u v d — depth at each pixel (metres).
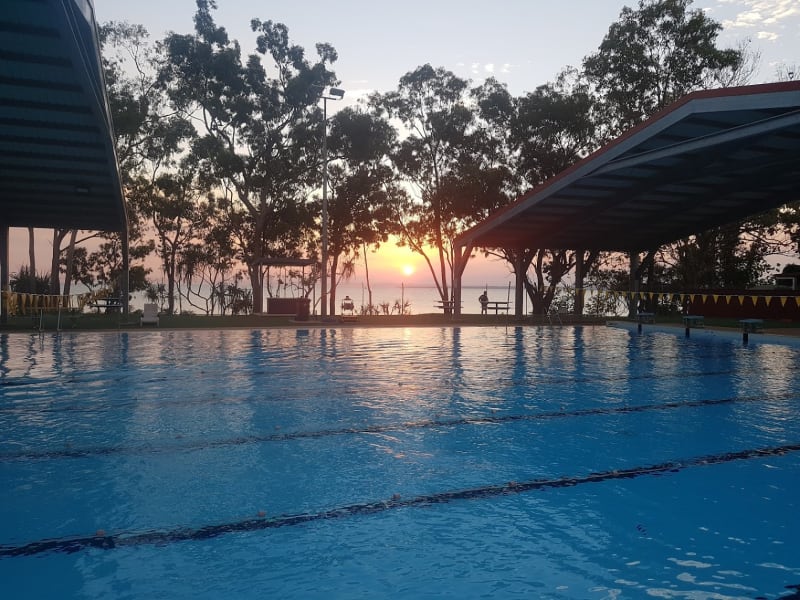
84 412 7.92
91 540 3.98
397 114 34.19
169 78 33.03
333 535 4.12
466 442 6.66
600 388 10.28
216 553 3.81
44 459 5.79
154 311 21.56
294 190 35.62
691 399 9.35
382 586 3.40
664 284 33.12
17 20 10.24
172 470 5.50
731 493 5.07
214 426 7.22
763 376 11.76
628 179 19.64
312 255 38.06
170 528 4.20
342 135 34.09
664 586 3.43
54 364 12.30
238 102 32.22
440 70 33.53
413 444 6.54
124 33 32.06
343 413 8.06
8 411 7.94
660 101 31.58
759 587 3.42
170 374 11.20
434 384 10.51
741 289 27.47
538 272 34.28
